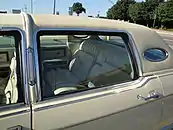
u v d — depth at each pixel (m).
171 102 2.46
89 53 2.50
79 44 2.59
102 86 2.08
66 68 2.42
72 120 1.74
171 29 53.91
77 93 1.89
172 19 55.00
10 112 1.54
